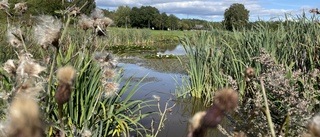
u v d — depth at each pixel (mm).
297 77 3484
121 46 21750
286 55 5324
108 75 3172
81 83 3498
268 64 3447
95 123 3549
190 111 6172
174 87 8508
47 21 2016
